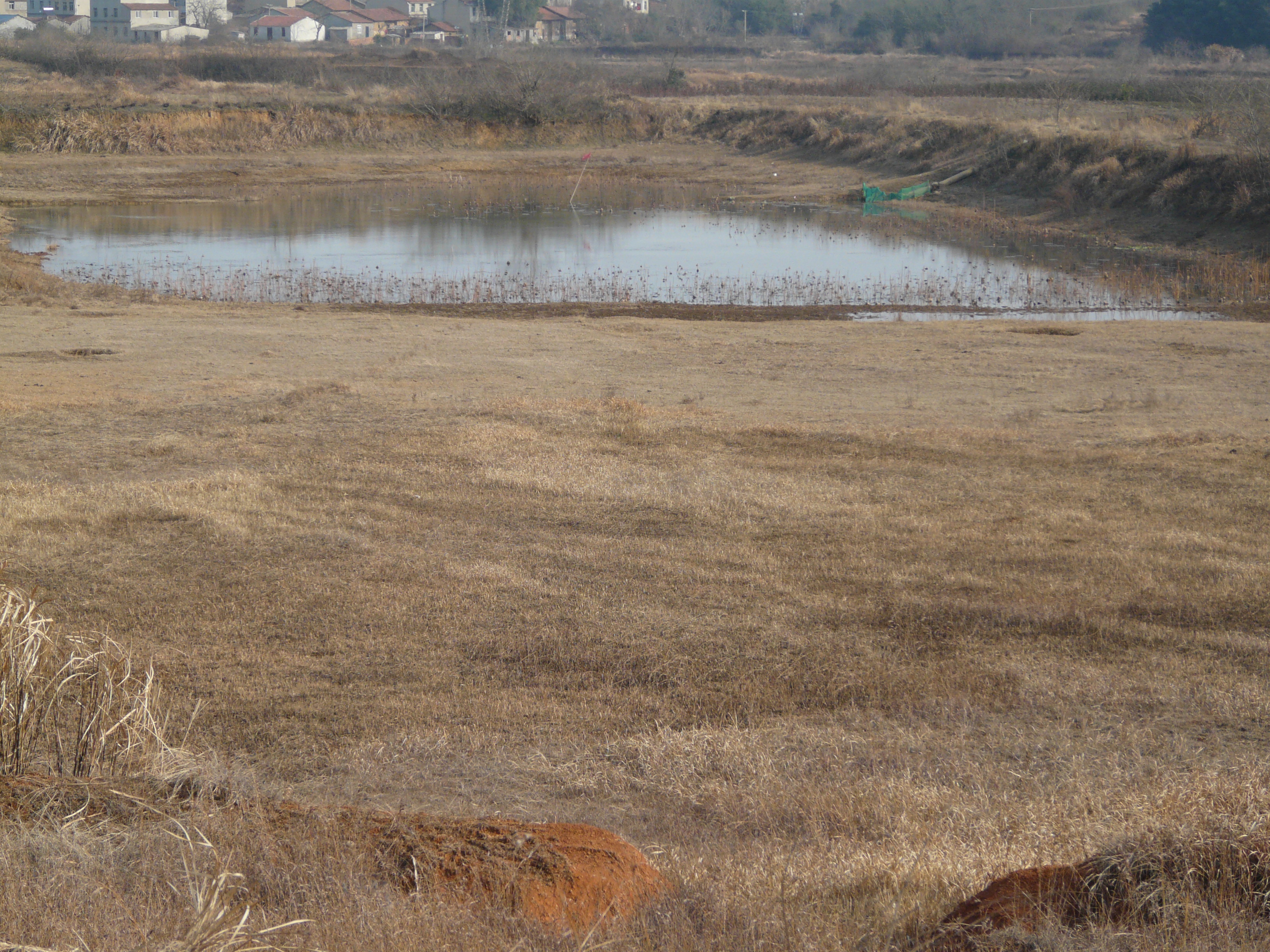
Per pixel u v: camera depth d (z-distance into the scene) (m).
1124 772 8.00
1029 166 51.06
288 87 75.19
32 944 3.87
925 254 39.47
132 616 11.38
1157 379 22.64
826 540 13.74
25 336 24.81
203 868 4.69
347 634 11.11
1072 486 15.77
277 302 30.69
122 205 48.50
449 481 15.91
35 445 17.38
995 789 7.76
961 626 11.25
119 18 150.50
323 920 4.27
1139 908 4.57
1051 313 30.36
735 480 16.11
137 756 6.54
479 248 39.75
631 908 4.81
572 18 167.38
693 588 12.27
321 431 18.36
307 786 7.87
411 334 26.56
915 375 23.20
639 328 27.86
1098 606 11.61
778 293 32.44
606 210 49.72
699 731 9.07
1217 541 13.40
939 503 15.12
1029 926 4.55
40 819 5.06
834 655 10.65
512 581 12.47
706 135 72.00
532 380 22.45
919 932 4.75
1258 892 4.59
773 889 5.36
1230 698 9.50
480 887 4.77
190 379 21.84
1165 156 44.91
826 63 113.12
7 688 6.51
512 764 8.41
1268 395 21.30
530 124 70.25
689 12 170.25
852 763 8.41
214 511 14.45
